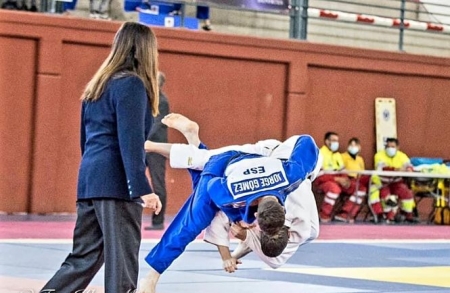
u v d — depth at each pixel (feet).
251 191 27.94
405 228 76.95
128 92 27.71
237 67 78.43
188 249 54.29
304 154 29.17
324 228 72.59
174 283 40.75
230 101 78.23
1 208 68.95
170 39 74.84
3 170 68.90
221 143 77.87
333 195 77.15
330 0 85.25
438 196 82.89
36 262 45.03
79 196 28.53
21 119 69.41
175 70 75.66
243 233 29.89
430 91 88.89
